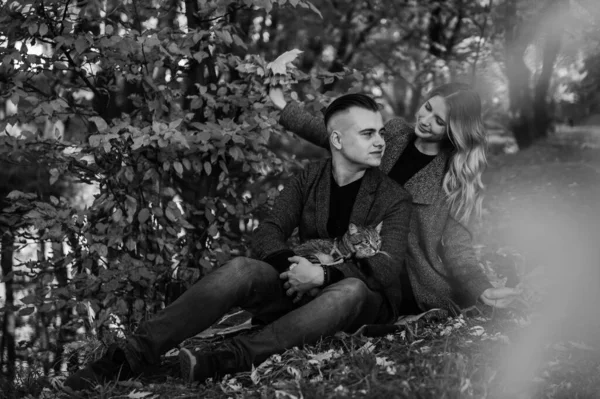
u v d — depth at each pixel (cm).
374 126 371
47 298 484
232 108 526
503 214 729
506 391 298
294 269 350
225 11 502
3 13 461
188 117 466
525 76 1059
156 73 598
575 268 506
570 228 640
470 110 391
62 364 505
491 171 971
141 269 473
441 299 400
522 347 342
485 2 936
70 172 496
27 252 686
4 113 779
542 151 1062
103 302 484
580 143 1116
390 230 372
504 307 388
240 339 341
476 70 1001
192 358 328
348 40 1025
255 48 872
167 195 503
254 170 529
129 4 518
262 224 385
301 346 344
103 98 538
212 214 502
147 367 341
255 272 346
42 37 480
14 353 691
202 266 516
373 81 975
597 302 416
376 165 374
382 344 356
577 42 964
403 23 1039
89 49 485
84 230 484
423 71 995
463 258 398
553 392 298
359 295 349
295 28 927
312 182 389
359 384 306
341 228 379
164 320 337
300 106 497
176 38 489
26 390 415
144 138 436
